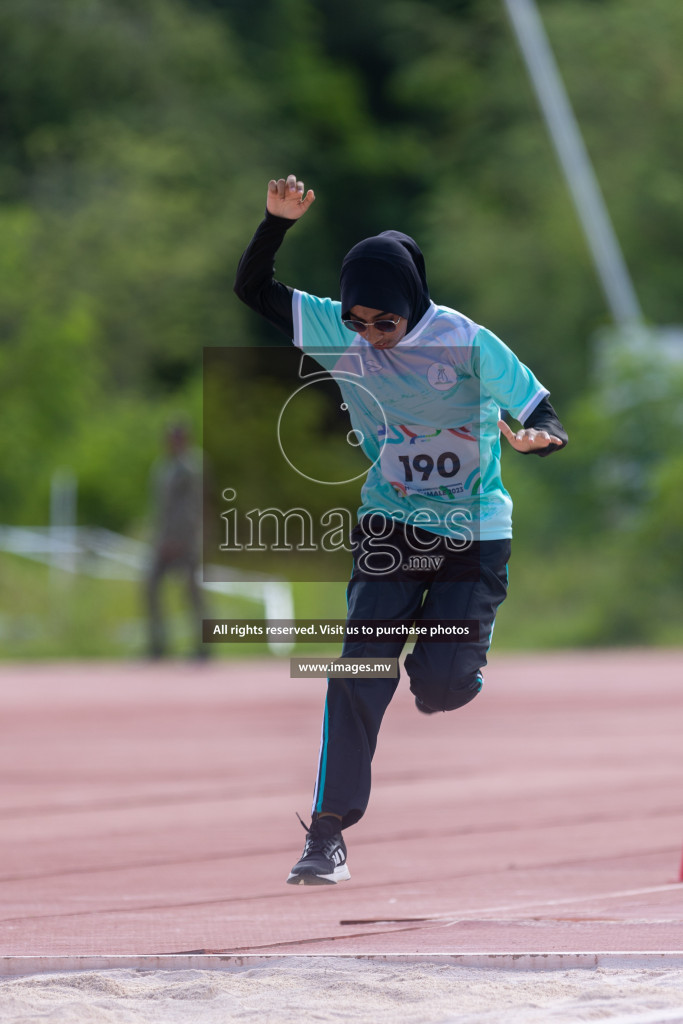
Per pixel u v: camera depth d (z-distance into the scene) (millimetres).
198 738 36875
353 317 15469
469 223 130375
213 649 63781
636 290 124688
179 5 143500
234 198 133250
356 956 13641
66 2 137000
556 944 14539
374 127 156000
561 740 36344
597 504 83438
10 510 88062
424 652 15664
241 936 15461
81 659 63062
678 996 11883
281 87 149875
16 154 134625
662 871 20094
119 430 95188
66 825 24484
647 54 130625
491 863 20953
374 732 15672
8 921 16656
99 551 77750
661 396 81562
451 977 12938
